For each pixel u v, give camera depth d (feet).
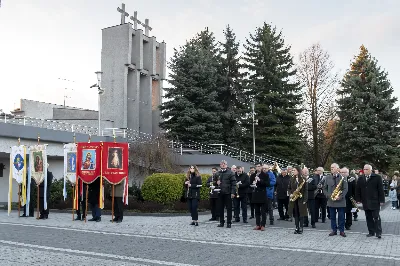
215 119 136.26
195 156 108.17
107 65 139.13
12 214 65.57
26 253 31.86
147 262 29.14
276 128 149.79
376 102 159.53
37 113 142.00
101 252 32.83
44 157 58.29
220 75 157.69
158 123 148.66
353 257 31.99
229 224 50.34
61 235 42.01
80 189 56.54
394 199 91.45
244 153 139.03
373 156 158.40
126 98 137.08
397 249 35.83
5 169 95.66
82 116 147.43
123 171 55.83
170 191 71.20
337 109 166.50
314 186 53.57
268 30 162.91
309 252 34.01
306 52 166.91
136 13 146.30
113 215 61.21
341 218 44.37
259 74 158.51
